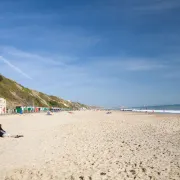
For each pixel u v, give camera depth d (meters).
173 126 26.62
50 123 35.81
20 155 12.77
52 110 134.50
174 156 11.70
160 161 10.80
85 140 17.78
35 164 10.80
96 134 21.06
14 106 103.75
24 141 17.47
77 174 9.09
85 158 11.85
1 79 123.19
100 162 10.94
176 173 8.91
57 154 12.98
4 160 11.62
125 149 13.95
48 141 17.50
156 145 14.89
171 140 16.70
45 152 13.55
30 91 155.62
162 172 9.07
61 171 9.56
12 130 25.25
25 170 9.76
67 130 24.50
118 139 17.89
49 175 9.05
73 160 11.46
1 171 9.67
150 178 8.44
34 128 27.55
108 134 20.91
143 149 13.76
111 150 13.75
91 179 8.44
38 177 8.87
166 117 47.06
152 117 49.03
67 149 14.37
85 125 29.62
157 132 21.61
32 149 14.44
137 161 10.94
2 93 108.88
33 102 131.12
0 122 37.78
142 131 22.61
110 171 9.39
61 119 48.34
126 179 8.37
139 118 46.62
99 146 15.15
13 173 9.37
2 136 19.56
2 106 78.25
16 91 126.06
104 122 34.78
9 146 15.38
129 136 19.36
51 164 10.76
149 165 10.14
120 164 10.46
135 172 9.16
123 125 29.20
